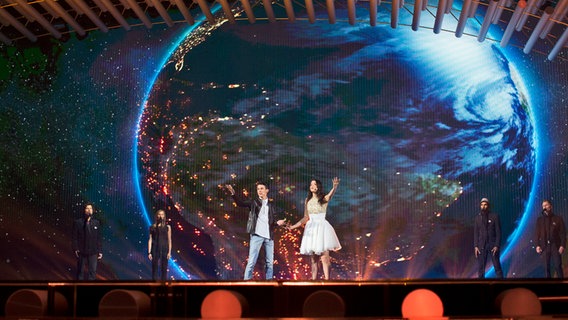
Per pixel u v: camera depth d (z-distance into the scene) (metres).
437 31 11.30
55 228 12.72
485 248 10.64
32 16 10.62
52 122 12.97
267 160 12.55
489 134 12.25
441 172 12.26
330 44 12.70
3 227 12.73
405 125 12.41
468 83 12.41
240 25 12.86
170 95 12.84
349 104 12.54
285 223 12.31
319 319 3.51
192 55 12.89
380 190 12.30
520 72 12.27
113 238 12.59
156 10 10.86
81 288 4.05
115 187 12.74
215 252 12.42
